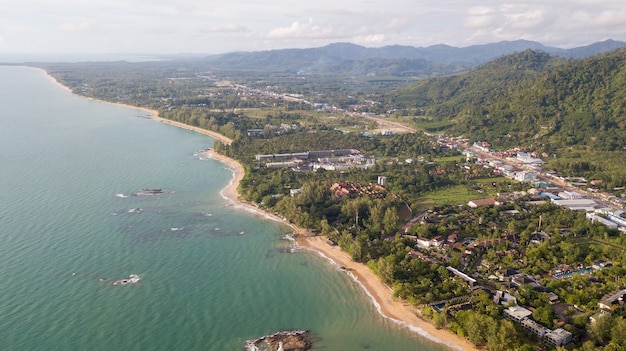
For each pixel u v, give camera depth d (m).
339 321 175.25
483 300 177.00
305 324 172.62
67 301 178.62
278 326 170.75
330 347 159.25
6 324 162.88
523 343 154.75
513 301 175.00
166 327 166.38
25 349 150.50
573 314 170.00
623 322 150.75
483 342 158.50
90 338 157.75
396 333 167.88
